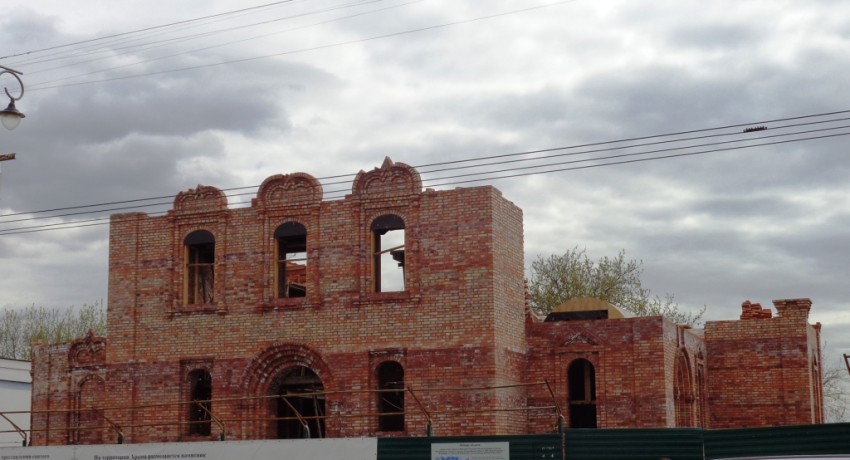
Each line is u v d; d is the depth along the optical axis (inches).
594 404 1401.3
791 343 1599.4
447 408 1285.7
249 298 1386.6
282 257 1416.1
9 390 2074.3
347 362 1333.7
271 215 1392.7
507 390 1312.7
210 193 1424.7
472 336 1286.9
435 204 1326.3
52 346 1573.6
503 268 1327.5
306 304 1362.0
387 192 1347.2
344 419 1325.0
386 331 1323.8
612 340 1359.5
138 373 1424.7
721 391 1625.2
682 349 1444.4
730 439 989.8
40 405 1567.4
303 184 1385.3
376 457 1075.3
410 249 1330.0
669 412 1341.0
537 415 1364.4
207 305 1403.8
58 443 1531.7
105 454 1185.4
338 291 1350.9
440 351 1298.0
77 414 1529.3
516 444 1045.8
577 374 1469.0
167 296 1423.5
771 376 1601.9
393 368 1364.4
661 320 1344.7
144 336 1429.6
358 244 1348.4
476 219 1304.1
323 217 1370.6
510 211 1364.4
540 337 1389.0
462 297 1298.0
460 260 1305.4
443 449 1061.1
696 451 998.4
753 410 1603.1
